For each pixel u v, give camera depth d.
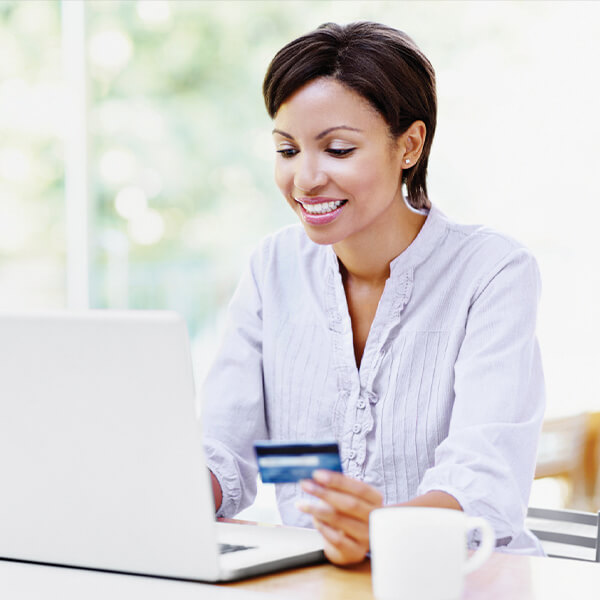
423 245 1.58
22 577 1.06
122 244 3.90
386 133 1.45
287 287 1.72
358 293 1.63
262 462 1.04
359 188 1.44
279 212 4.01
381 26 1.48
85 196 3.80
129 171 3.94
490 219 3.60
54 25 3.79
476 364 1.45
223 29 4.01
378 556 0.93
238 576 1.04
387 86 1.43
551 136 3.53
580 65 3.48
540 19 3.52
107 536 1.06
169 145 4.00
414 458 1.54
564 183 3.51
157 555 1.04
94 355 1.00
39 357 1.02
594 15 3.46
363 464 1.58
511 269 1.52
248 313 1.75
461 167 3.62
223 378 1.69
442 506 1.20
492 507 1.22
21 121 3.81
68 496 1.06
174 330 0.96
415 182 1.59
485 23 3.59
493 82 3.58
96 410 1.01
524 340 1.47
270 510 3.23
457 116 3.62
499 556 1.18
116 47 3.93
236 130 4.03
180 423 0.99
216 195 4.03
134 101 3.96
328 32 1.43
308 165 1.43
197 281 4.00
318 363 1.64
